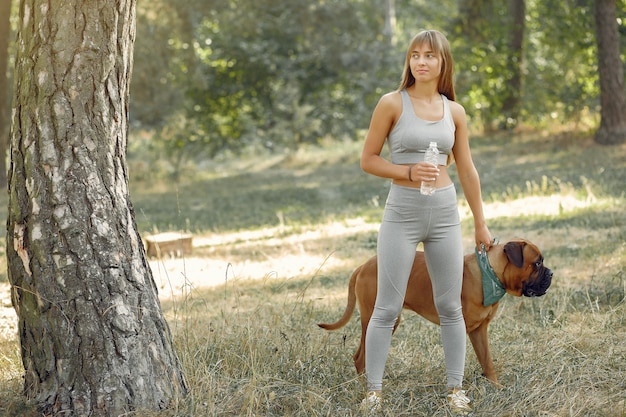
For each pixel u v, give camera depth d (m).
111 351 3.76
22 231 3.82
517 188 12.51
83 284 3.75
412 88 3.93
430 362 4.73
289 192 15.93
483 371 4.33
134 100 19.44
